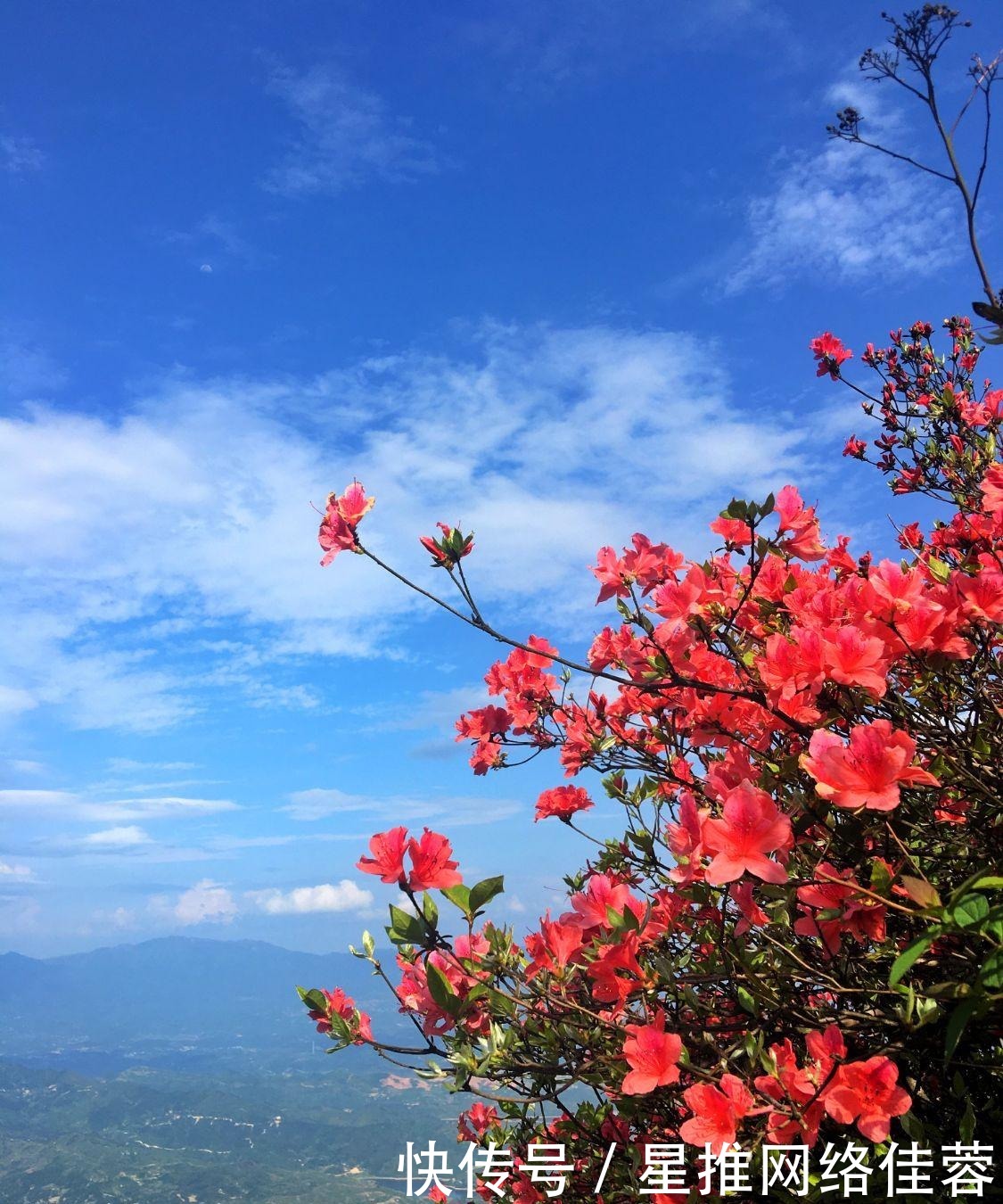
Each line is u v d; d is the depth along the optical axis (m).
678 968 2.62
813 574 3.17
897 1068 2.03
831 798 1.82
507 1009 2.52
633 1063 2.20
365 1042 2.67
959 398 4.89
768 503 2.44
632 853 3.75
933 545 3.65
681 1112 2.49
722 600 2.65
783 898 2.06
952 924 1.54
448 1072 2.55
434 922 2.40
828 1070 2.02
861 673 2.11
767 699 2.47
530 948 2.88
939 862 2.32
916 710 2.59
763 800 1.97
